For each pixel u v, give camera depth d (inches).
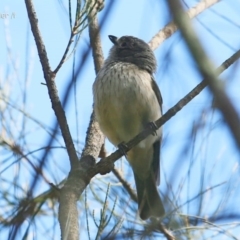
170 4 106.7
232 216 180.5
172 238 200.2
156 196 324.2
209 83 105.0
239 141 100.5
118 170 325.7
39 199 250.8
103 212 199.8
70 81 170.6
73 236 215.5
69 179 251.1
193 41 106.0
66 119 263.4
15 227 185.8
